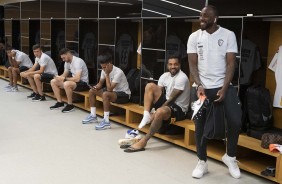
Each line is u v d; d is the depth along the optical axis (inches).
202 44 122.0
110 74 201.5
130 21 223.5
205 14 118.7
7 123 200.1
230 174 132.9
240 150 143.6
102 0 231.9
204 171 133.2
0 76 375.2
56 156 148.0
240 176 131.7
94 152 154.9
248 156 145.9
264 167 133.9
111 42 226.8
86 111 237.3
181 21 185.2
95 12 240.4
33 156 147.0
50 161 141.9
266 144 127.6
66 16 275.6
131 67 229.0
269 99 150.3
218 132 122.7
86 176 128.3
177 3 173.2
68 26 275.1
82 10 254.5
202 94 123.5
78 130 189.9
